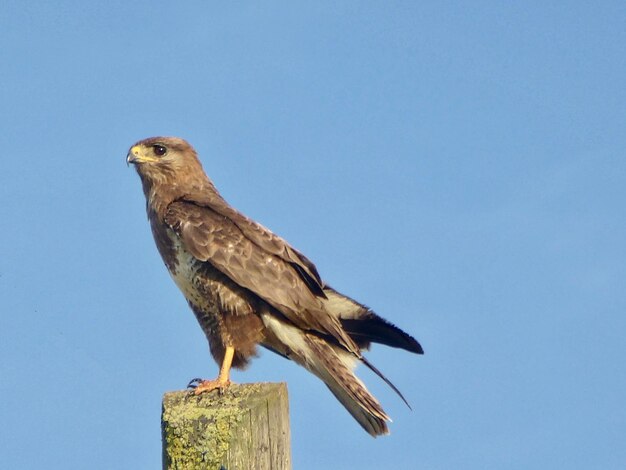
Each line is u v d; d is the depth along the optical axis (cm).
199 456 898
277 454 931
